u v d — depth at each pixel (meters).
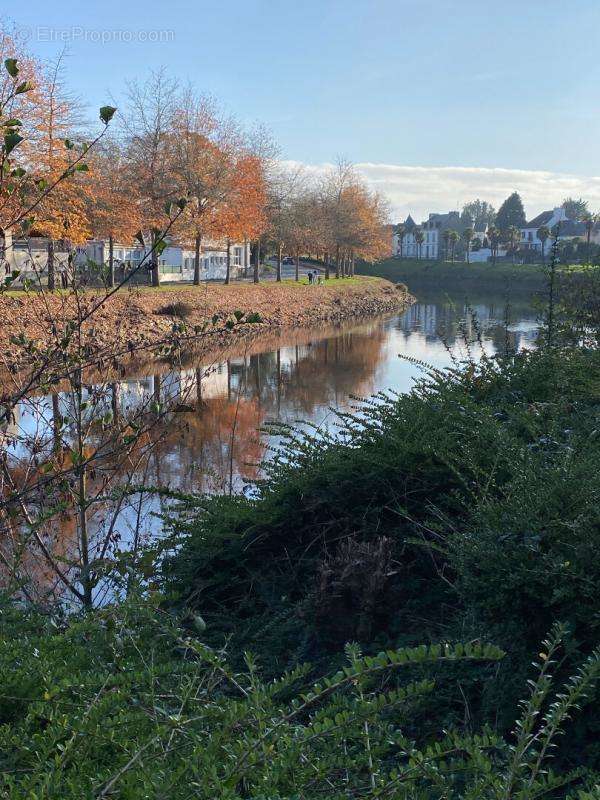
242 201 39.19
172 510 5.52
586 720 2.90
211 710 2.26
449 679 3.41
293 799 1.78
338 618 4.05
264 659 4.03
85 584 4.64
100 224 35.62
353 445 5.49
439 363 22.72
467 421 5.47
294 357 25.16
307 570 4.79
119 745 2.21
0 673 2.68
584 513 3.31
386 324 39.00
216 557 4.93
